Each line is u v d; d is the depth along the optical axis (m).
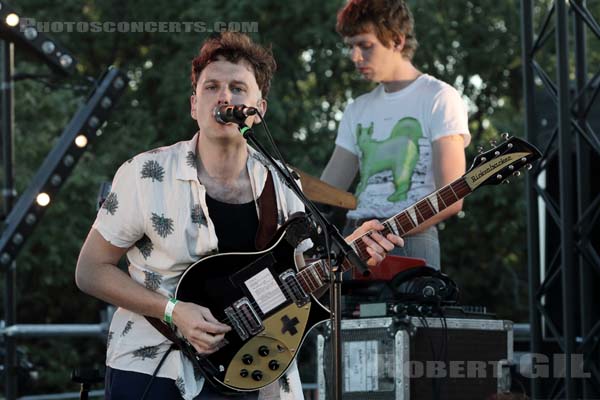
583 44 6.83
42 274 14.50
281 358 3.81
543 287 6.79
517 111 16.28
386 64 5.30
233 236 3.81
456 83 15.71
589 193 6.74
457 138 5.13
